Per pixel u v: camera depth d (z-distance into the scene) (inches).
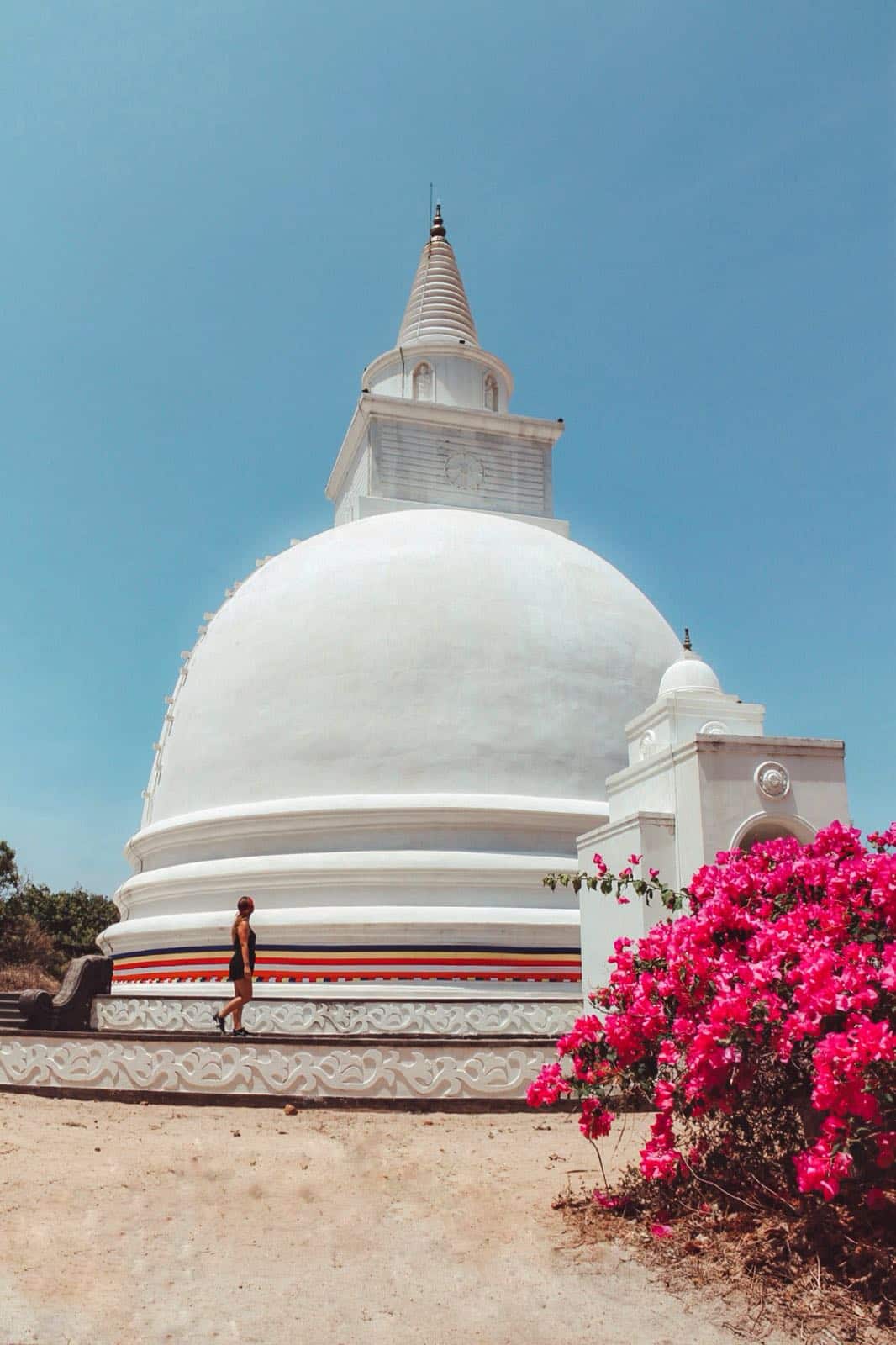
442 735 702.5
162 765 842.2
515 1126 415.8
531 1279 242.4
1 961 1738.4
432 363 1089.4
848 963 252.5
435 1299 230.8
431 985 643.5
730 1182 287.0
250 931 541.6
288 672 742.5
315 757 708.0
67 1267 241.9
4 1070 480.1
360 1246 263.0
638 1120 419.5
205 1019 575.5
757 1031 262.8
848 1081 229.8
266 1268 247.1
